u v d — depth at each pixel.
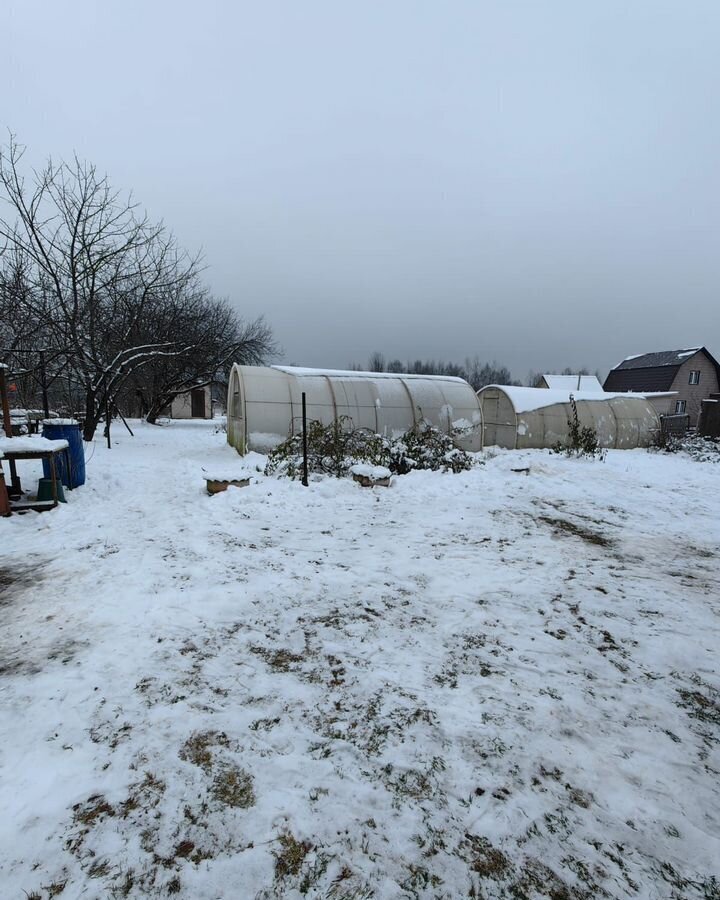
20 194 12.34
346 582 4.22
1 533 5.50
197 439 17.02
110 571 4.36
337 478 8.41
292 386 12.20
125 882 1.67
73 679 2.77
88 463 10.56
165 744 2.30
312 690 2.73
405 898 1.64
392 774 2.16
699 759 2.30
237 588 4.02
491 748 2.32
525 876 1.72
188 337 24.98
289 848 1.81
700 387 37.53
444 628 3.47
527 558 4.98
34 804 1.95
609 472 10.75
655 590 4.24
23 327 14.60
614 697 2.74
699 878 1.73
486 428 17.38
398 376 13.99
